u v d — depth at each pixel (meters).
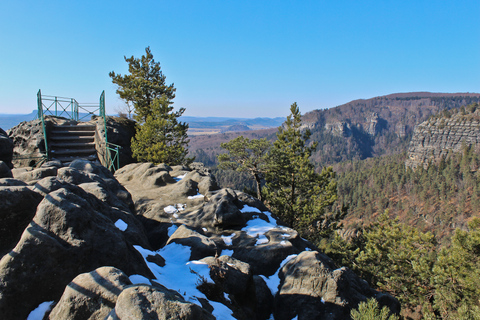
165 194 13.55
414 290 21.64
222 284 6.22
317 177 24.20
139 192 13.89
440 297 18.08
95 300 3.83
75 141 21.66
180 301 3.62
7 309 3.96
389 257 22.89
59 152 19.83
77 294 3.88
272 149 25.36
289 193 25.64
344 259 26.94
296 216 24.34
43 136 19.92
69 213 4.88
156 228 10.77
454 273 17.20
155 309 3.37
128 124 27.48
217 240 9.84
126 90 28.56
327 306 6.56
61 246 4.55
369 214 173.12
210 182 14.10
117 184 11.16
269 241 9.72
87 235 4.95
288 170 24.33
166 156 22.44
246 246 9.35
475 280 16.02
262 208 13.02
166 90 29.48
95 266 4.85
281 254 8.83
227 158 27.86
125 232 7.52
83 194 6.71
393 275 23.05
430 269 20.88
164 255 8.01
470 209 148.88
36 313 4.12
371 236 25.67
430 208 163.62
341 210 26.00
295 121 28.00
